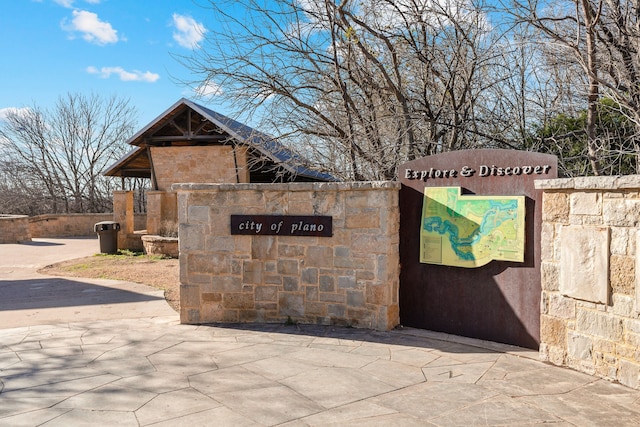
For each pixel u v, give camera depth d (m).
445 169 5.56
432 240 5.61
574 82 7.94
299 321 6.11
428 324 5.73
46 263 13.31
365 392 3.96
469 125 9.04
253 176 18.84
